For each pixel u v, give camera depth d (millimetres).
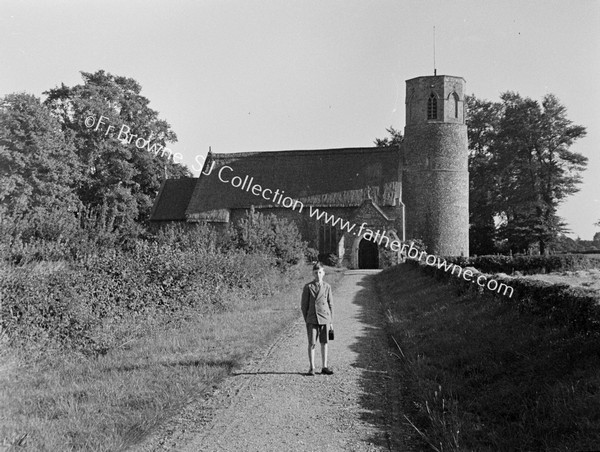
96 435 7246
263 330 14734
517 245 60688
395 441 7145
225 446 7027
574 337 9273
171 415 8188
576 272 30781
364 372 10586
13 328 10844
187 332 14422
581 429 6488
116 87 52344
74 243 22031
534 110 60594
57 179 43062
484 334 11859
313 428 7613
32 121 42062
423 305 18406
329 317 10664
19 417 7938
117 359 11586
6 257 15617
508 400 8102
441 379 9633
